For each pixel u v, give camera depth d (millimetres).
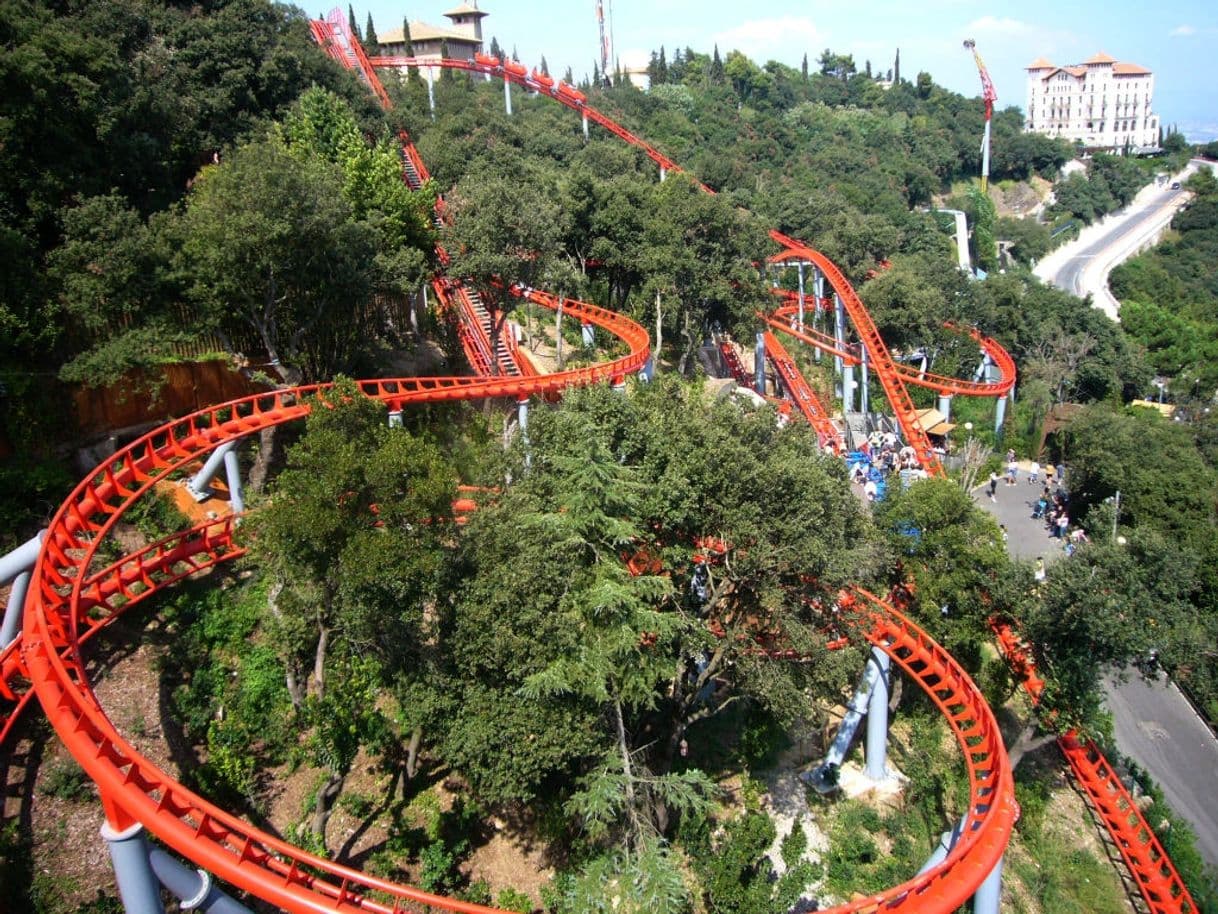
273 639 28953
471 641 22734
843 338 93562
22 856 22328
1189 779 41062
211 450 34750
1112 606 32062
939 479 39469
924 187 184875
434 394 42406
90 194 40094
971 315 103062
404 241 54250
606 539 25141
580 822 28578
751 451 28578
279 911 23984
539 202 55438
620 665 23234
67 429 35562
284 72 66625
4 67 36375
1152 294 160875
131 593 29453
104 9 57125
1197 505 61844
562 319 72625
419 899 18641
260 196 35062
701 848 29703
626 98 173000
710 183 135750
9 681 25453
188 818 25062
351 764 28266
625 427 28812
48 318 34500
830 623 30938
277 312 41156
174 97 54625
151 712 27469
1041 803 36875
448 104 124438
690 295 67750
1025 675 37281
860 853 32375
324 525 21016
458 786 29547
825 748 37750
